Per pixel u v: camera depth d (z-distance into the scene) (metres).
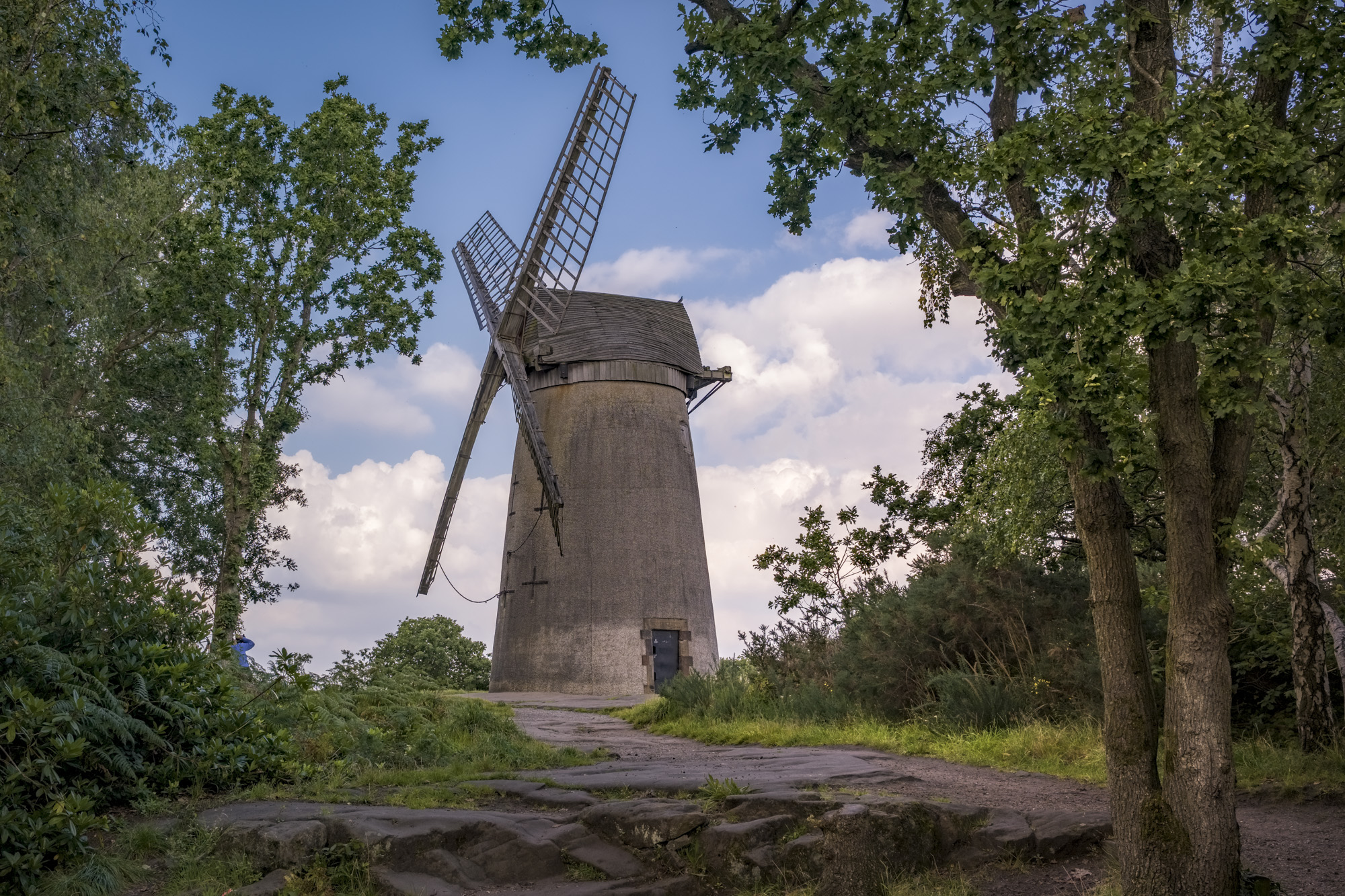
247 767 9.54
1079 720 13.42
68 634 9.39
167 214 25.58
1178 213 6.45
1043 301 6.79
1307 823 9.12
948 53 8.33
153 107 18.55
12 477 18.52
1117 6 7.56
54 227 17.86
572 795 8.98
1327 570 14.55
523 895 7.20
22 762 7.83
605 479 32.59
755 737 15.25
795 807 8.07
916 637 16.36
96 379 23.11
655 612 31.70
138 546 10.23
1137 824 6.54
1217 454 7.00
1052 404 7.44
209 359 27.05
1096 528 7.03
